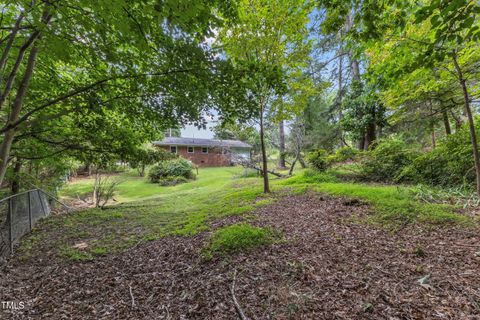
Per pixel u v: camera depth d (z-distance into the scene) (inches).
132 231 202.7
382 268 95.2
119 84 168.7
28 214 219.1
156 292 99.9
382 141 306.2
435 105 298.8
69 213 293.1
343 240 124.9
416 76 175.2
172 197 373.1
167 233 180.1
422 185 209.8
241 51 228.5
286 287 89.5
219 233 142.6
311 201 213.0
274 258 111.9
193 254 129.4
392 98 247.3
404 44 136.6
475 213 142.1
